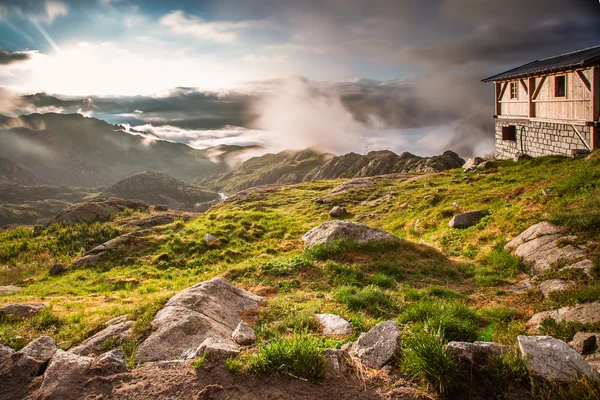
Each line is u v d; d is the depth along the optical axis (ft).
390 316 28.40
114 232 92.68
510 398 13.64
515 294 33.35
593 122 78.54
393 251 47.80
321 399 14.10
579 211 42.96
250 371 15.37
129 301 40.52
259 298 32.99
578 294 26.03
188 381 15.03
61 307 37.65
